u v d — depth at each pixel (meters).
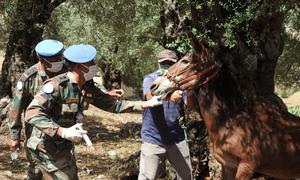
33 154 4.86
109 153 10.94
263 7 5.34
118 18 16.75
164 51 5.55
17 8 11.84
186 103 5.23
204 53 4.85
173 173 6.96
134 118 18.20
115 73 22.84
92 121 16.34
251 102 4.89
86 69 4.77
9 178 8.30
